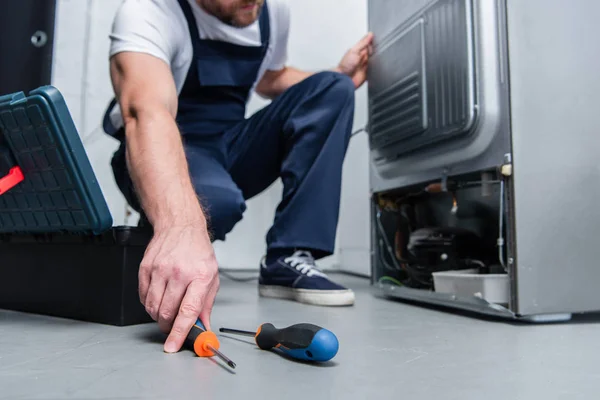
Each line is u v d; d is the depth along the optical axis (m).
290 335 0.64
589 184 1.03
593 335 0.86
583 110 1.04
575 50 1.05
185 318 0.68
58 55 2.29
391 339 0.81
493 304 1.03
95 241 0.92
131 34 1.08
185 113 1.40
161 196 0.77
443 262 1.29
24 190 0.88
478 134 1.05
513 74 1.00
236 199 1.29
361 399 0.49
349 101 1.35
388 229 1.52
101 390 0.50
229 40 1.33
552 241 1.00
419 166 1.29
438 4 1.18
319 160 1.31
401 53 1.35
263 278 1.42
